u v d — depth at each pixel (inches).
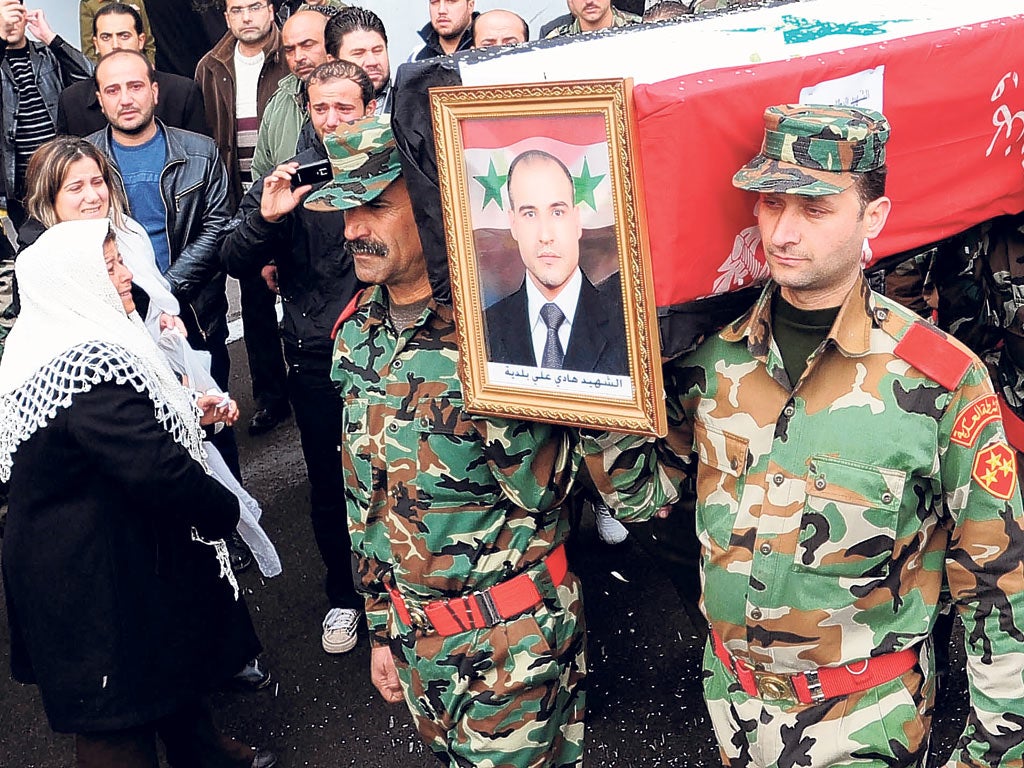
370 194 88.7
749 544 81.5
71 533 101.2
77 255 100.3
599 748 129.5
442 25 196.9
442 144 79.0
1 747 142.2
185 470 101.7
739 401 82.0
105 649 102.0
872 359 77.7
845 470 77.7
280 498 195.8
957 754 82.4
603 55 82.2
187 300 168.9
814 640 80.9
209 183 172.2
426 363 94.3
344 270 142.3
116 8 212.1
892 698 81.3
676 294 75.1
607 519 163.8
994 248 109.6
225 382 179.8
